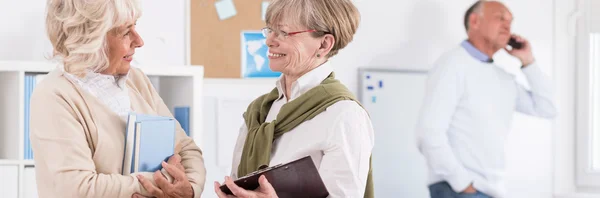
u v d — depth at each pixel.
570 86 4.72
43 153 1.62
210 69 3.69
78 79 1.67
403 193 4.24
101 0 1.62
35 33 3.23
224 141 3.72
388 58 4.21
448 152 4.32
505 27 4.50
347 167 1.71
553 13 4.68
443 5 4.37
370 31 4.16
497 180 4.48
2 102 2.88
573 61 4.70
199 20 3.66
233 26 3.74
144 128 1.65
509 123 4.54
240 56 3.76
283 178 1.63
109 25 1.63
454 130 4.37
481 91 4.43
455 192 4.34
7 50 3.17
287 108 1.79
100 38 1.62
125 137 1.68
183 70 3.06
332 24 1.79
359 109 1.77
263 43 3.80
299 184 1.65
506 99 4.52
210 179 3.70
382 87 4.18
